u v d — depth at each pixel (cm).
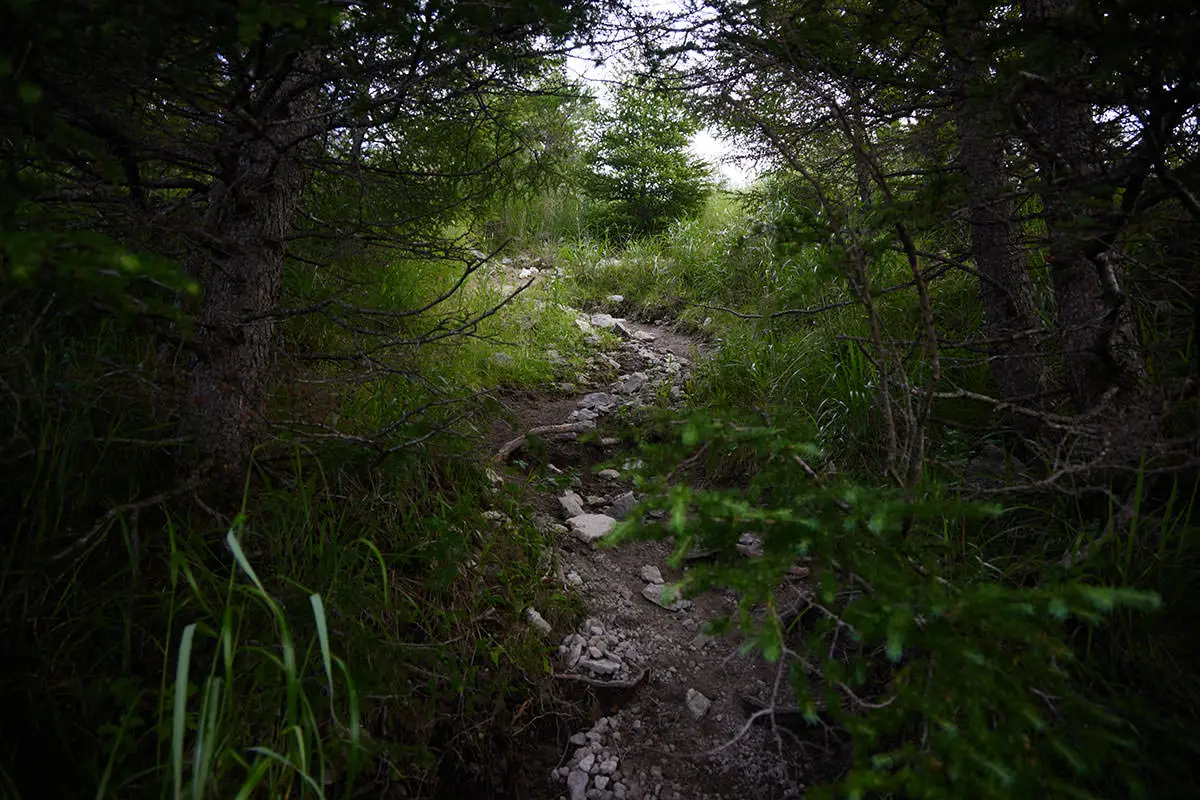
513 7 157
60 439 177
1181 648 161
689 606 296
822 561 121
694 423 127
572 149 354
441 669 217
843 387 339
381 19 152
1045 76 140
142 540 187
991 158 210
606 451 411
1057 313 240
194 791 128
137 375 175
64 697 155
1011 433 283
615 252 854
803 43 190
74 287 98
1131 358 209
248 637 176
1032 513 232
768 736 227
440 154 316
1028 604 105
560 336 566
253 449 212
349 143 263
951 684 102
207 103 170
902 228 149
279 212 233
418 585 237
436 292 489
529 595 274
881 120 233
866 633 107
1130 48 121
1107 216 164
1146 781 139
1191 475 182
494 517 300
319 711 169
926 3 159
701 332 602
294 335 327
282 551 203
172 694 158
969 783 95
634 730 239
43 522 165
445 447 295
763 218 517
